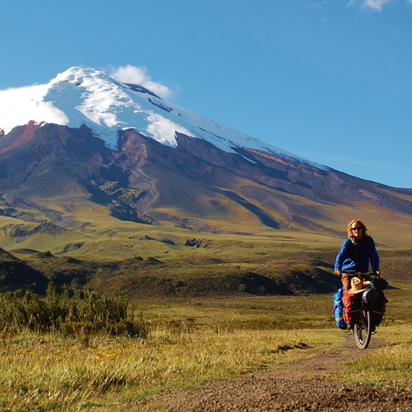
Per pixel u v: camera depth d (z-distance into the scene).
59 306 19.83
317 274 142.75
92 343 15.59
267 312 83.38
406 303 101.44
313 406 6.12
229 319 64.12
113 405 7.04
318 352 14.34
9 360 10.46
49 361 10.50
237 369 9.78
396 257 192.75
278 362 11.30
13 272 111.88
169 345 15.38
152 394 7.60
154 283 121.62
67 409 6.74
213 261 190.25
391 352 10.56
